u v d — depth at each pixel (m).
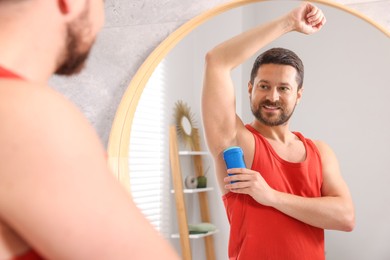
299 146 1.08
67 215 0.35
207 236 1.12
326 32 1.10
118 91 1.31
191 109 1.16
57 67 0.47
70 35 0.45
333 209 1.05
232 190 1.11
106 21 1.33
